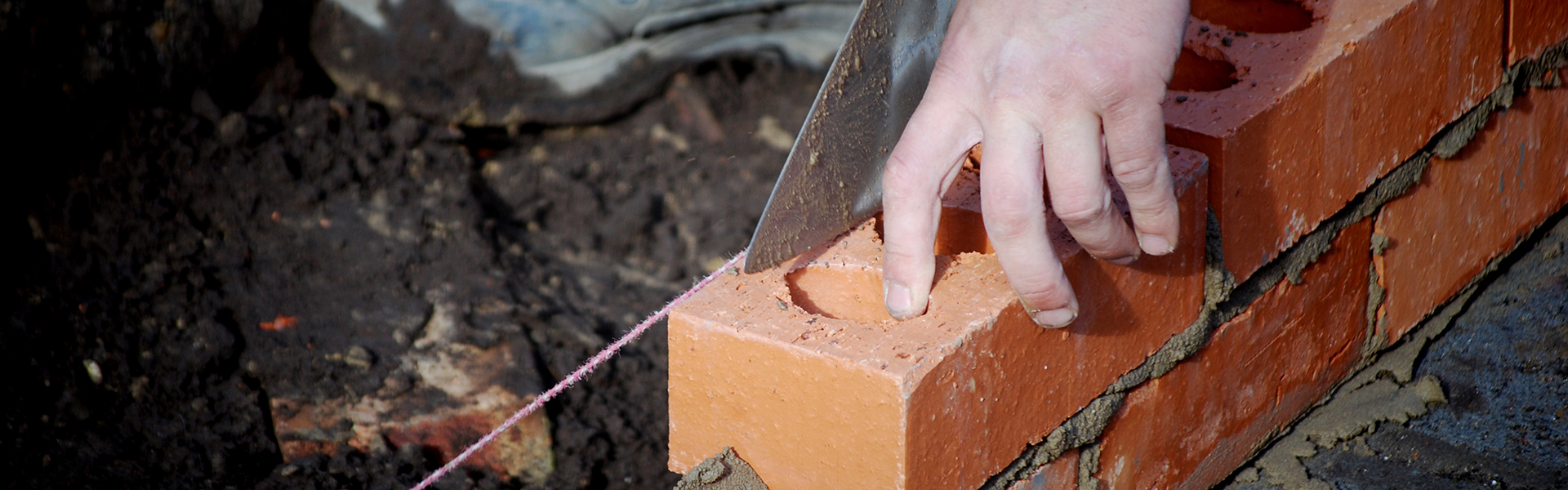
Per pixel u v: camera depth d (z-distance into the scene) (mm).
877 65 1767
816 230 1832
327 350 3504
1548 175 2789
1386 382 2553
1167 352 2006
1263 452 2424
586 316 3904
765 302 1713
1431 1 2184
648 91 4672
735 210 4469
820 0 4707
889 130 1885
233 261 3699
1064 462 1937
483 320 3689
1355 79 2078
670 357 1753
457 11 4203
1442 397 2453
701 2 4535
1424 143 2326
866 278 1793
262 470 3166
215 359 3381
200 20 3795
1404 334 2623
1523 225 2789
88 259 3520
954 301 1660
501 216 4340
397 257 3861
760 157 4684
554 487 3244
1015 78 1460
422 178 4184
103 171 3658
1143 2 1477
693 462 1835
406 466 3207
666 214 4465
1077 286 1712
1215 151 1853
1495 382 2479
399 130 4227
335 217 3939
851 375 1541
